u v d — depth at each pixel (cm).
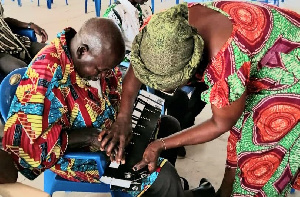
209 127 128
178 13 104
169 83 106
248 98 140
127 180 143
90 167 157
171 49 101
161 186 149
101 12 513
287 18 125
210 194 177
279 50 123
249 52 116
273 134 140
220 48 114
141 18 239
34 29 267
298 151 144
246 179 151
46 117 140
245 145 146
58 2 556
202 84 138
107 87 170
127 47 229
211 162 232
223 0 128
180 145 133
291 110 134
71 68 144
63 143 144
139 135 159
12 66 229
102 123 161
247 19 118
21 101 139
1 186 115
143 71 108
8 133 139
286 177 150
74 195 202
